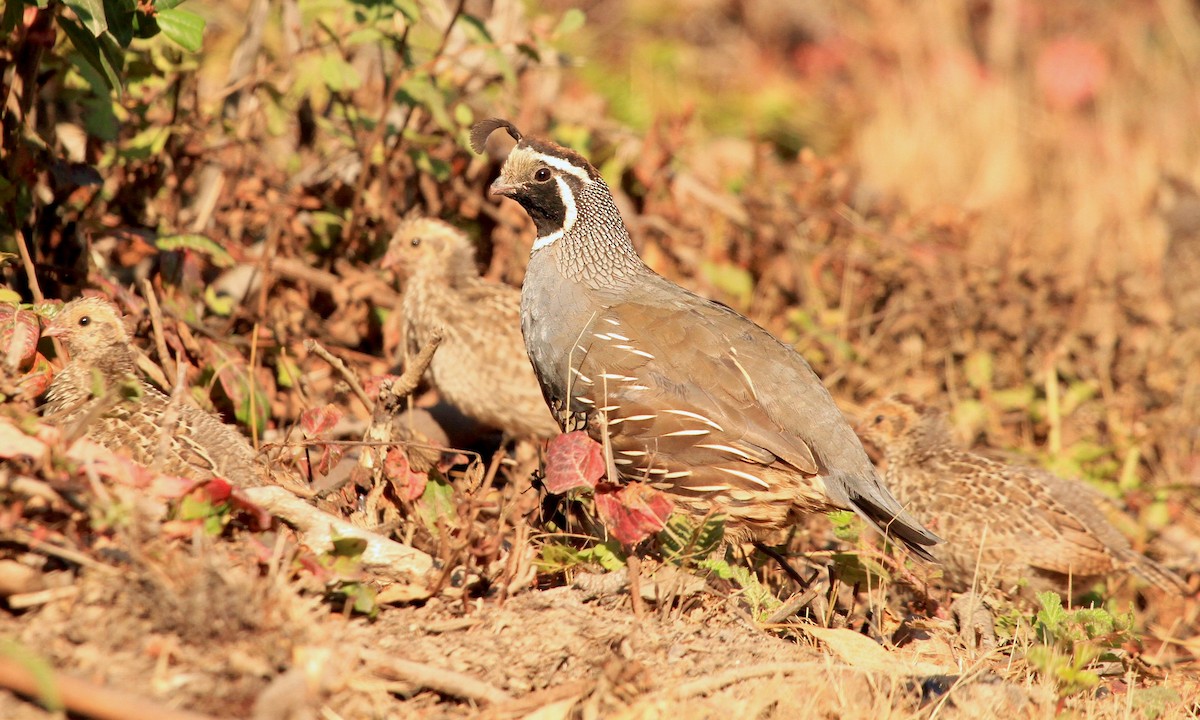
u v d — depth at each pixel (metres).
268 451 8.57
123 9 8.62
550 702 6.70
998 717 7.23
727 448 8.98
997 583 10.07
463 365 11.08
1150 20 25.05
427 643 6.99
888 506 9.06
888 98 23.20
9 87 9.38
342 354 11.52
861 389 13.18
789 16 25.81
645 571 7.98
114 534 6.71
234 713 6.06
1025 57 24.75
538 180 9.79
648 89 21.16
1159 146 22.25
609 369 9.25
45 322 8.67
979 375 13.16
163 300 10.20
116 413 7.96
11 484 6.49
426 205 12.97
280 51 14.29
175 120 11.20
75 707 5.69
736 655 7.40
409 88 11.47
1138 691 7.96
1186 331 14.88
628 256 10.05
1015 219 18.30
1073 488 10.52
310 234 12.23
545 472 8.35
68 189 10.16
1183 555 11.35
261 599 6.49
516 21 13.40
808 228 14.54
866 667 7.56
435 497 8.05
